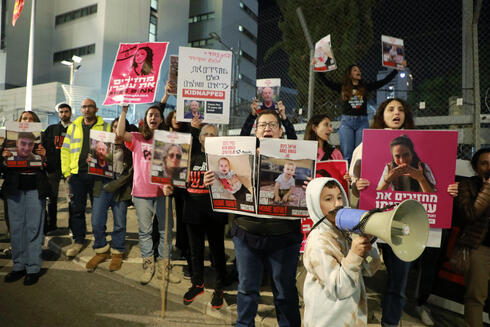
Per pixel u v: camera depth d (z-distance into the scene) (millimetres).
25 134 3605
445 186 2346
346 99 4551
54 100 26406
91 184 4340
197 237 3117
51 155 4836
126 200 3977
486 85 5691
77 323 2857
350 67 4523
